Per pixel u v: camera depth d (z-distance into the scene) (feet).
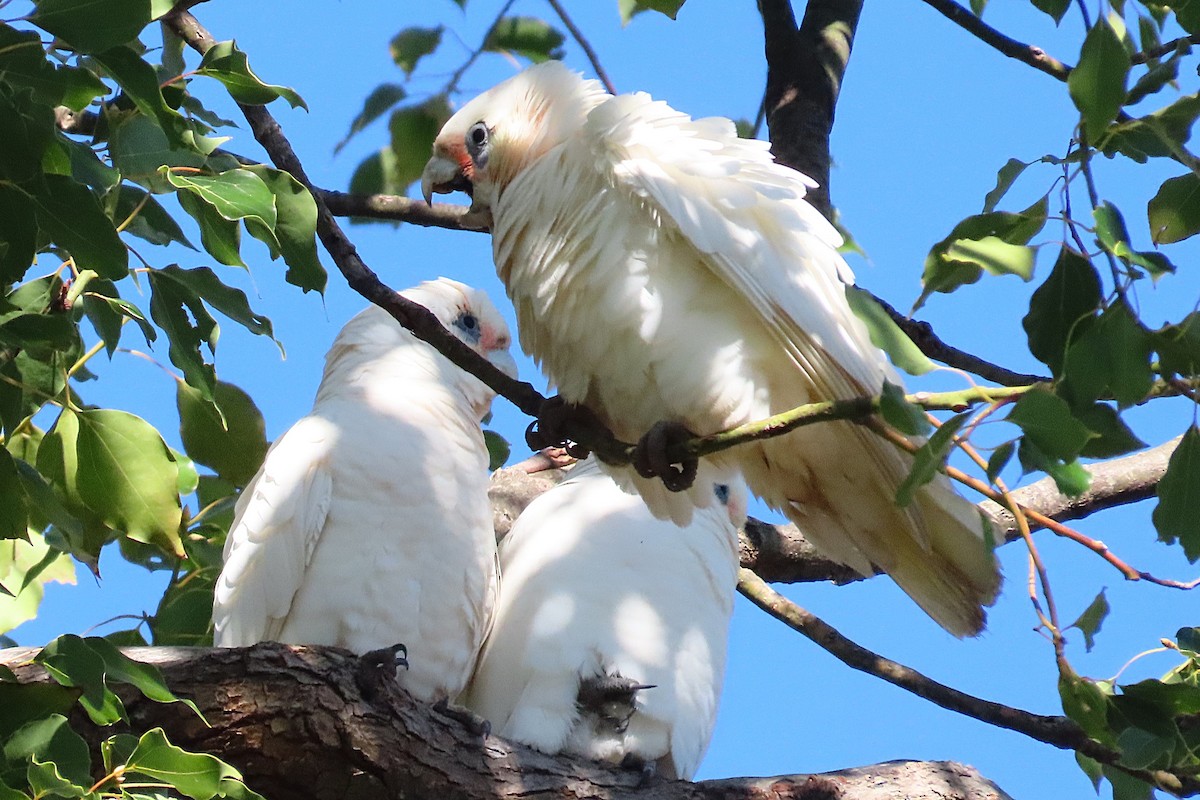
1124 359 16.92
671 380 26.13
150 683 20.58
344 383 33.58
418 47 31.14
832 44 38.60
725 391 25.91
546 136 29.73
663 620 32.63
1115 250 16.83
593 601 32.55
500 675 32.37
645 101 27.37
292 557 30.17
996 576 25.98
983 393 17.52
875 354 27.04
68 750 19.12
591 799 29.01
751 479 28.50
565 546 33.35
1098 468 39.99
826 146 36.76
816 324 25.23
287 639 30.07
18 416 23.24
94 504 24.30
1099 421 17.38
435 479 31.35
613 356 26.68
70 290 22.65
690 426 26.96
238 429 29.48
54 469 24.44
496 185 30.96
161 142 22.62
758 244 25.52
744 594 36.50
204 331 23.48
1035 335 18.49
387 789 26.50
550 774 29.04
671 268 25.96
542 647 32.04
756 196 26.04
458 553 31.24
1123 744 21.75
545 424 27.58
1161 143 18.37
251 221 22.29
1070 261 18.16
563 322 27.14
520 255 27.71
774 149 36.73
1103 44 16.90
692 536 33.91
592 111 26.78
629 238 26.00
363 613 30.04
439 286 36.96
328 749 25.67
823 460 27.04
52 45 20.89
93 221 19.65
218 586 30.32
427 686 30.76
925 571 27.32
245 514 30.60
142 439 24.12
